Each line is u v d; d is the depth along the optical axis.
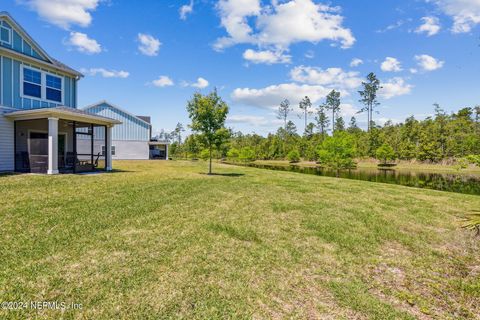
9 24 10.95
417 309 2.64
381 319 2.43
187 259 3.51
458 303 2.78
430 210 7.26
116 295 2.59
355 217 6.13
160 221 5.11
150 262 3.35
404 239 4.75
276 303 2.62
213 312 2.41
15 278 2.81
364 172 28.81
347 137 29.56
